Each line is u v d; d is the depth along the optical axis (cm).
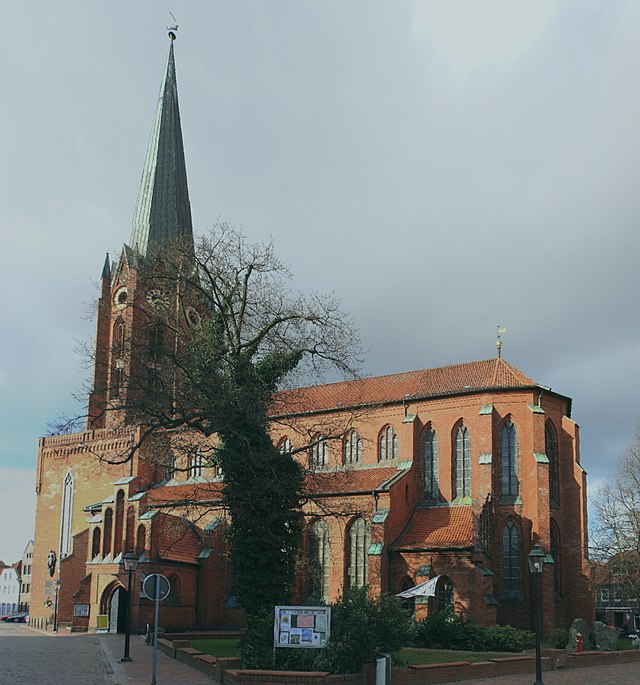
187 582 6862
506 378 7019
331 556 6681
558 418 7006
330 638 3042
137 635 6316
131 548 6938
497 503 6581
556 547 6700
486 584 5891
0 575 18500
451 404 7000
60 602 7812
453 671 3447
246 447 4128
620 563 6894
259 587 4150
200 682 3064
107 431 8444
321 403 7800
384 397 7488
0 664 3494
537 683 3212
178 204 8838
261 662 3241
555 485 6875
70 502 8731
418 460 7044
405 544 6394
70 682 2908
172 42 9150
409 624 3350
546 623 6134
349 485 6800
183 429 4691
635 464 7238
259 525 4178
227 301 4403
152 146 8912
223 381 4228
